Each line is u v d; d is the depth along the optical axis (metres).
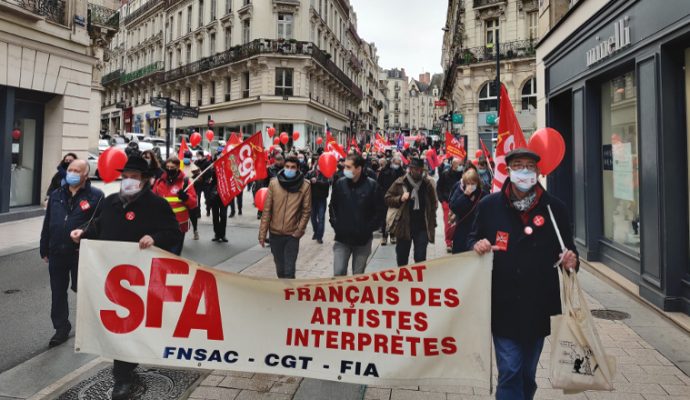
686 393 3.47
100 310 3.41
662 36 5.14
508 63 30.83
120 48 61.94
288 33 36.66
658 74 5.24
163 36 49.53
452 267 2.98
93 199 4.65
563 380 2.54
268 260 8.23
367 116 74.62
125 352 3.35
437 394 3.51
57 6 12.82
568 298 2.68
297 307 3.22
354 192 4.89
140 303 3.38
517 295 2.79
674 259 5.10
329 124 43.31
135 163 3.58
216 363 3.28
